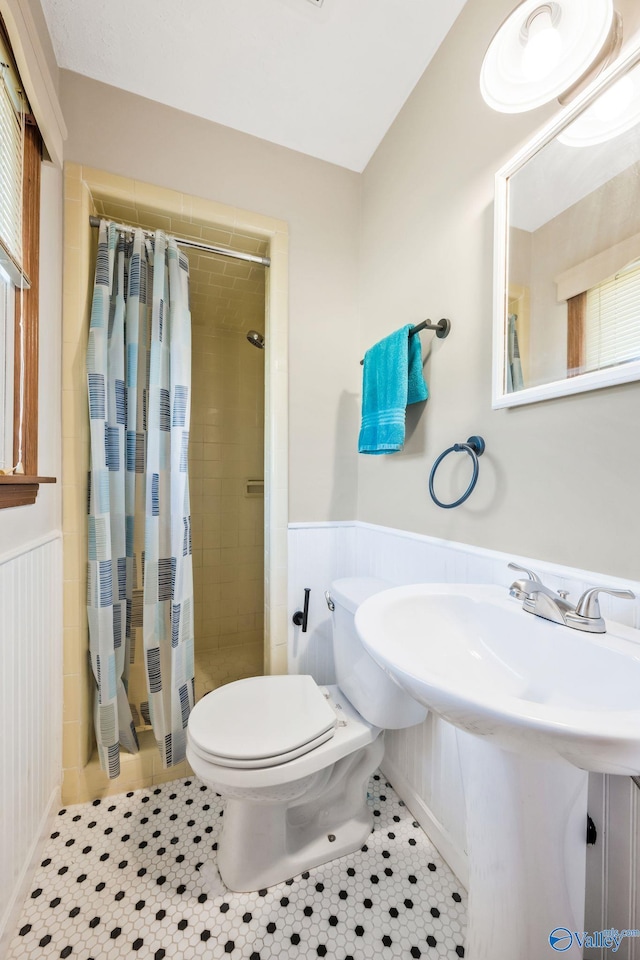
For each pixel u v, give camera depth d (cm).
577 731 38
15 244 90
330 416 154
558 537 77
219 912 89
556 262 77
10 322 93
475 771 67
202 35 109
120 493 126
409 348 119
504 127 91
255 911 89
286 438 145
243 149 139
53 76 113
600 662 56
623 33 65
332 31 108
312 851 100
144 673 140
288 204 147
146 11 103
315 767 91
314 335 151
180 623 128
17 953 81
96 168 120
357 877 97
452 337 107
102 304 120
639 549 63
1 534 80
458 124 106
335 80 122
